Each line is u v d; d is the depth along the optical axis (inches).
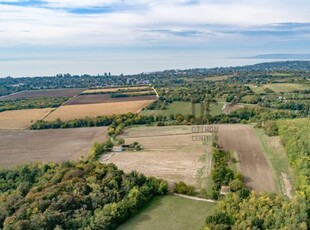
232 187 3474.4
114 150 5128.0
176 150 5073.8
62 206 2864.2
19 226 2527.1
